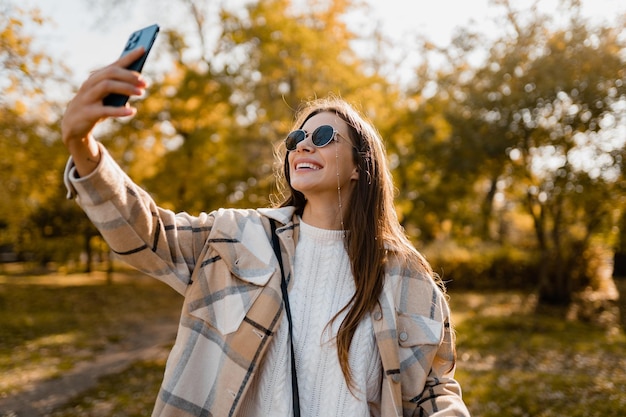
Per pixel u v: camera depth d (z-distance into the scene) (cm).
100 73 106
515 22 1139
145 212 132
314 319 149
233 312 142
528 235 2245
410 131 1514
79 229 1823
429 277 162
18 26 687
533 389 591
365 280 152
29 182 1120
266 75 1348
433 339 154
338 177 157
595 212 1259
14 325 1045
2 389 612
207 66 1378
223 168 1440
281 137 1341
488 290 1905
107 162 123
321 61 1333
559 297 1384
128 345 909
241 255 148
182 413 138
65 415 532
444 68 1436
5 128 948
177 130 1492
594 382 626
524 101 1115
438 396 151
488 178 1367
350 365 146
